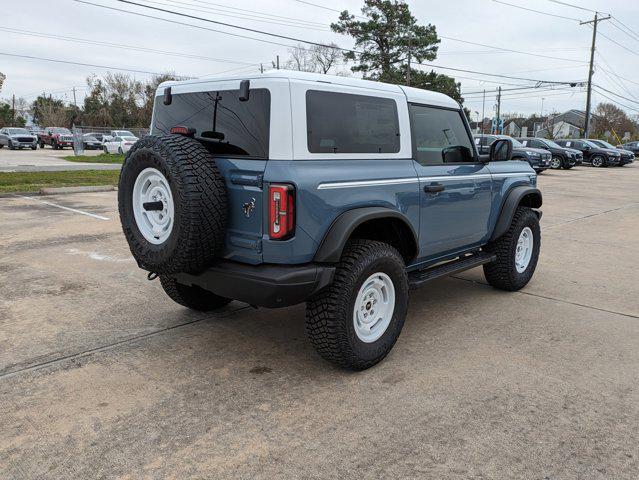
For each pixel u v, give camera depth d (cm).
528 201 590
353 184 352
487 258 519
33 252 702
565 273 652
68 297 524
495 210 517
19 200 1186
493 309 511
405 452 278
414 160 417
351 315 352
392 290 383
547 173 2461
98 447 280
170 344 415
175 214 324
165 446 282
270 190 317
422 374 369
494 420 310
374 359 373
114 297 527
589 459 274
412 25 4084
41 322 456
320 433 295
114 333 436
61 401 327
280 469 263
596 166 3044
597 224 1025
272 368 376
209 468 264
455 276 635
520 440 290
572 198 1454
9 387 343
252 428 299
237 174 331
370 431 297
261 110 328
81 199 1214
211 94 360
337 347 350
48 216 975
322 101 343
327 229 337
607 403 331
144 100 7069
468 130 489
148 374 364
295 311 496
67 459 270
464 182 461
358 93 370
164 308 498
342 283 345
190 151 327
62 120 6962
